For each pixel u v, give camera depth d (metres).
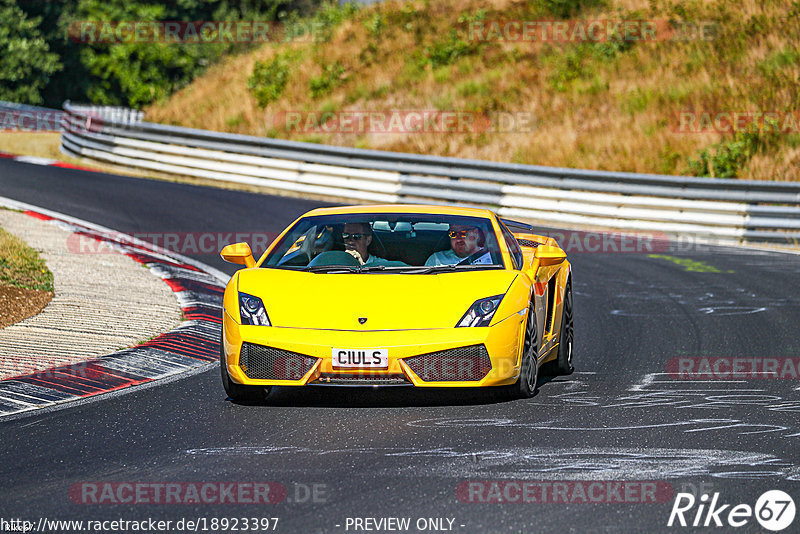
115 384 25.97
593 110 96.44
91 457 18.91
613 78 102.50
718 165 80.38
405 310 22.61
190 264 48.59
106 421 21.89
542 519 15.11
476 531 14.60
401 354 21.75
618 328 35.50
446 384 21.98
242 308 23.14
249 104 113.56
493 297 23.12
